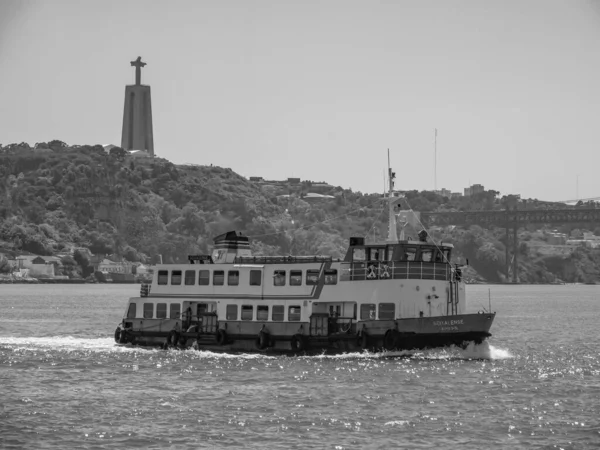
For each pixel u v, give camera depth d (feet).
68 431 559.38
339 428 562.25
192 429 561.43
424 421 578.25
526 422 576.61
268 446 526.98
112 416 593.42
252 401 630.74
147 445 531.09
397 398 637.30
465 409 609.42
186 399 640.17
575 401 637.30
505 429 561.02
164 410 608.19
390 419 582.35
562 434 551.18
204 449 523.29
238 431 556.51
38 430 561.84
